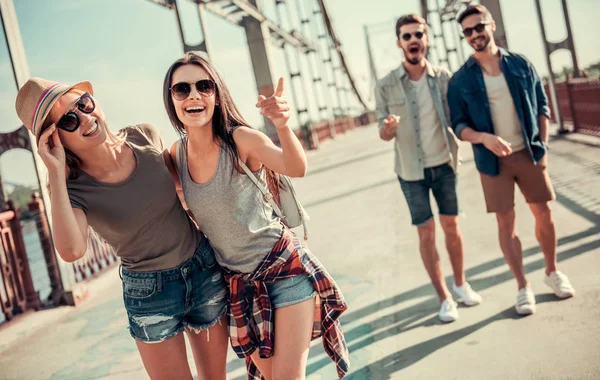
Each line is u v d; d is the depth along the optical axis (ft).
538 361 9.21
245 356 7.54
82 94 6.96
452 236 12.35
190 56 7.22
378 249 18.61
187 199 7.36
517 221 18.29
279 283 7.27
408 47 12.06
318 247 20.75
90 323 17.33
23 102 6.86
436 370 9.63
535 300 11.87
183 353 7.61
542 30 41.11
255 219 7.29
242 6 51.67
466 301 12.39
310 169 52.70
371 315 12.87
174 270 7.48
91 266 24.03
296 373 7.01
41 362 14.38
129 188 7.19
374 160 48.34
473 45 11.46
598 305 10.87
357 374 10.12
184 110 7.08
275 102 6.50
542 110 11.76
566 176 23.41
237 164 7.18
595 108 31.30
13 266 19.16
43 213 19.97
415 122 12.23
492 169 11.53
